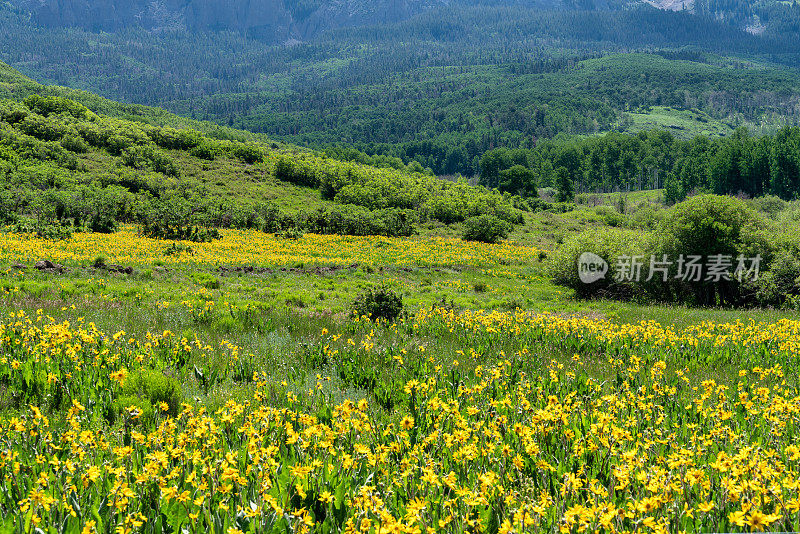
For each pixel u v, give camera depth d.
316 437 5.21
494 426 5.75
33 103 101.62
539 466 4.71
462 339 13.47
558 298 29.45
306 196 87.38
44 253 27.05
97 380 7.41
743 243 26.97
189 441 4.98
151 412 6.39
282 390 7.50
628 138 195.38
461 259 42.75
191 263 29.98
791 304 25.11
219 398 7.56
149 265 27.70
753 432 6.24
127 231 43.19
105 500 4.00
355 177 93.88
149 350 9.29
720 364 11.86
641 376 9.94
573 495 4.44
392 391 8.19
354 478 4.68
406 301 23.61
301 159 109.94
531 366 10.34
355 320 15.36
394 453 5.30
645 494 4.53
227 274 28.48
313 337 12.90
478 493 4.04
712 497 4.38
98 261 25.41
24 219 38.97
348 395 8.14
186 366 9.16
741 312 23.81
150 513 4.02
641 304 28.03
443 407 6.01
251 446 4.91
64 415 6.44
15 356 8.19
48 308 14.38
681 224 27.72
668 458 4.90
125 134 94.44
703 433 6.21
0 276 20.62
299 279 29.34
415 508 3.67
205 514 3.93
